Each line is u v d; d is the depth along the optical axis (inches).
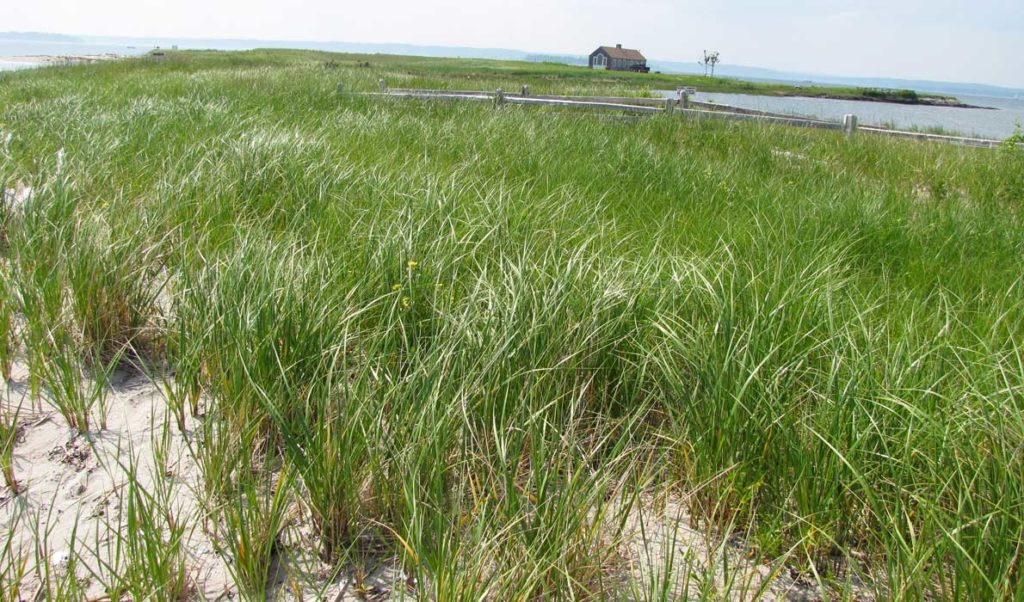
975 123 1384.1
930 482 99.5
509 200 202.5
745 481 106.0
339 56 2989.7
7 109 446.3
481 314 133.6
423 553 89.0
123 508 106.0
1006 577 79.0
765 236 205.5
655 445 118.0
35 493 109.0
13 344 145.8
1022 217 285.0
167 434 122.3
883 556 97.3
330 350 119.5
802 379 123.3
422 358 129.6
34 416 128.3
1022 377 108.7
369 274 153.2
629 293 141.0
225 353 124.7
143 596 83.2
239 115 371.2
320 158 259.4
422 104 517.7
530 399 110.7
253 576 90.1
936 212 262.7
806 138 462.3
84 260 150.2
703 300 138.2
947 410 104.0
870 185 318.7
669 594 90.2
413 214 186.5
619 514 96.3
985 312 160.6
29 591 90.2
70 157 253.0
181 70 1070.4
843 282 158.7
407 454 100.1
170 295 156.1
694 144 425.7
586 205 226.1
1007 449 96.1
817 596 93.4
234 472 110.2
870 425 100.5
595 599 83.4
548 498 100.1
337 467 99.1
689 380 120.6
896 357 118.8
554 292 132.6
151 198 210.7
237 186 222.8
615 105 556.1
